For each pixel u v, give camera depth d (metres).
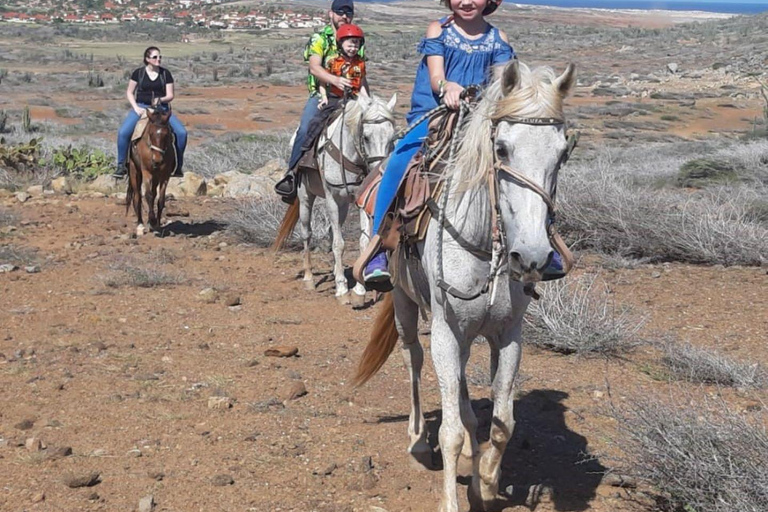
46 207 14.88
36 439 5.54
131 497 4.91
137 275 9.98
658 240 10.88
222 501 4.87
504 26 145.50
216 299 9.30
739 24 105.12
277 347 7.48
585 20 183.88
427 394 6.58
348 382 6.82
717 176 17.28
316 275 10.60
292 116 44.97
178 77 70.12
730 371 6.73
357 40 9.05
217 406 6.23
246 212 12.62
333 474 5.22
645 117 45.50
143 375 6.86
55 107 46.94
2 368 7.05
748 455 4.55
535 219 3.68
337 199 9.23
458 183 4.15
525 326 7.64
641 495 4.93
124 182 17.23
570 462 5.39
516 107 3.76
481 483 4.67
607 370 7.04
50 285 9.85
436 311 4.32
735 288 9.47
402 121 23.92
